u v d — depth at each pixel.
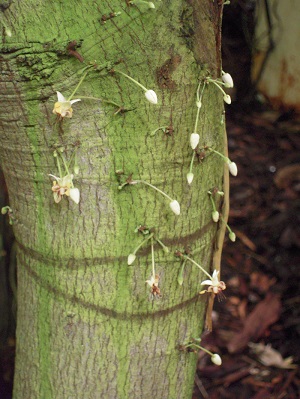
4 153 0.39
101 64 0.35
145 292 0.40
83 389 0.42
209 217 0.41
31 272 0.42
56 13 0.34
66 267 0.40
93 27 0.35
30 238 0.41
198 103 0.37
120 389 0.43
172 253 0.40
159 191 0.38
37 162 0.38
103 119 0.37
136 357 0.42
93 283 0.40
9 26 0.34
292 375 0.61
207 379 0.61
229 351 0.63
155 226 0.39
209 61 0.37
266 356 0.63
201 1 0.36
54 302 0.41
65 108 0.35
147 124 0.37
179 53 0.36
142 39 0.35
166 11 0.35
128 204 0.38
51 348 0.42
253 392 0.60
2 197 0.54
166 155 0.38
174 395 0.44
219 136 0.40
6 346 0.60
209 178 0.40
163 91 0.36
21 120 0.37
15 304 0.58
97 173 0.38
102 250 0.39
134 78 0.36
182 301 0.42
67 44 0.34
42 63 0.35
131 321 0.41
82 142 0.37
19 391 0.45
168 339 0.42
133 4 0.34
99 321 0.41
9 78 0.35
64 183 0.36
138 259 0.40
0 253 0.56
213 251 0.43
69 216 0.39
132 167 0.38
